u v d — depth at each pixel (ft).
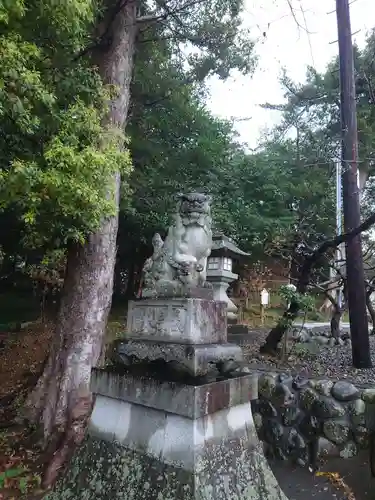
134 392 9.49
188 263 10.21
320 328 31.81
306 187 40.55
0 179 10.87
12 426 16.78
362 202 37.63
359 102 34.45
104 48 20.48
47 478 12.59
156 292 10.60
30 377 23.16
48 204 13.25
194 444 8.30
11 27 11.83
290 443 13.61
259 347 23.45
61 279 36.52
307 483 12.13
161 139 35.65
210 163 40.06
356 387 13.33
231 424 9.62
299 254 22.56
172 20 26.05
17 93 11.16
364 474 12.02
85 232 16.22
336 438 12.80
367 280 24.66
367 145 33.76
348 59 19.51
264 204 43.42
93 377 10.61
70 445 13.84
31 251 31.24
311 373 16.24
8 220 26.27
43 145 13.20
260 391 14.70
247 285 45.52
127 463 9.31
